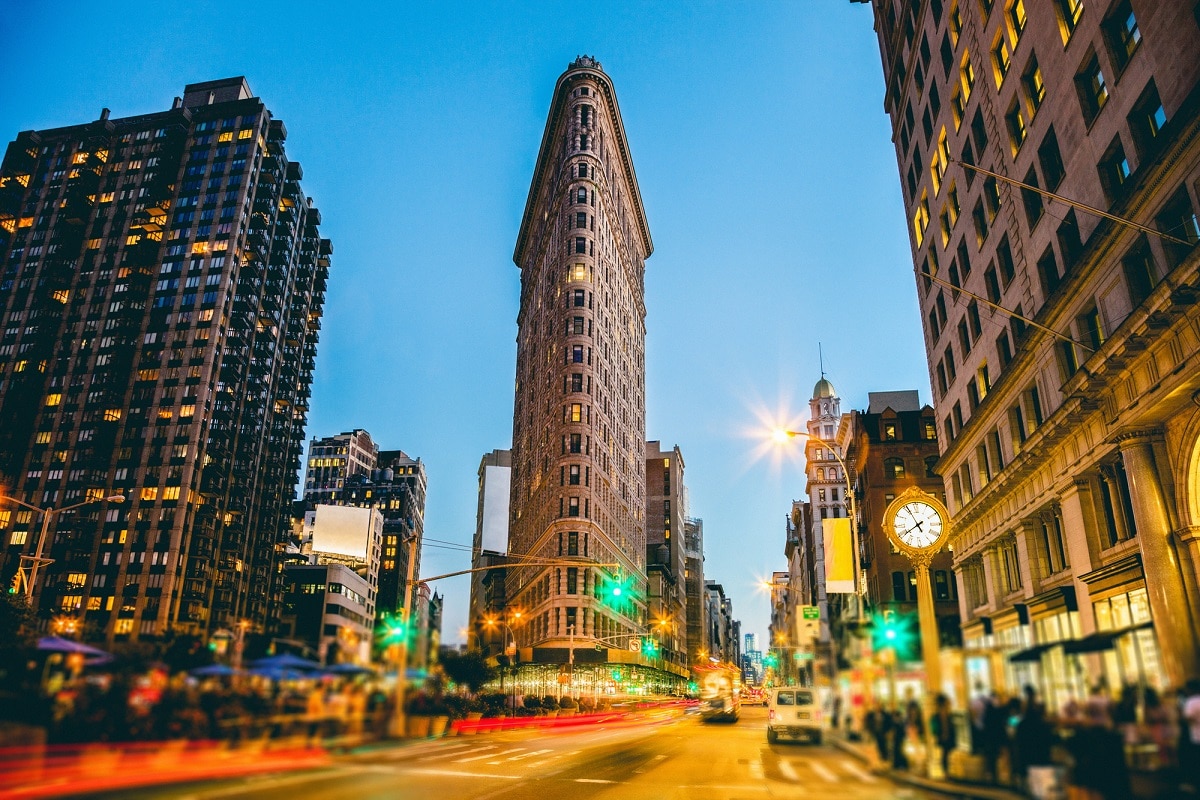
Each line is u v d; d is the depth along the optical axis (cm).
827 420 13275
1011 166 3378
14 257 12275
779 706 2817
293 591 12494
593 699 7700
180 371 11069
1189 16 2128
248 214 12275
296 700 1273
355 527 13112
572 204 11331
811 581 12431
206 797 1084
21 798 1076
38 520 10450
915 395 8644
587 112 12138
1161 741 700
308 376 14575
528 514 11956
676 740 3478
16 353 11562
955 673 891
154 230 12112
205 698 1187
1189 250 2172
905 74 5156
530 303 13788
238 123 12756
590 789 1573
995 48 3538
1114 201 2477
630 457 12812
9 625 3778
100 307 11706
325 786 1235
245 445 11706
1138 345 2216
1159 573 2228
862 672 1041
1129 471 2366
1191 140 2062
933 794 879
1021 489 3409
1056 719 771
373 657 1437
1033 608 3189
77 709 1128
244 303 11738
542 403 11469
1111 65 2528
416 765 1526
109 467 10619
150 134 12875
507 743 3059
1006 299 3525
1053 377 3009
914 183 5047
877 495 6912
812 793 962
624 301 13175
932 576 6341
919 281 5050
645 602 13288
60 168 12825
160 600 9819
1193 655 711
